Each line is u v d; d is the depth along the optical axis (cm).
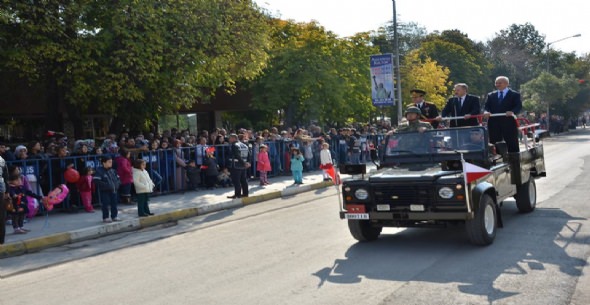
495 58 7938
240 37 1980
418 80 4194
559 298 574
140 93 1709
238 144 1545
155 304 626
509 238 866
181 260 852
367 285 648
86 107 1778
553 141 3944
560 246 801
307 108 2877
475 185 801
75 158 1420
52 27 1544
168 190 1680
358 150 2278
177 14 1745
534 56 8700
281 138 2194
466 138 916
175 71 1777
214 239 1015
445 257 764
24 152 1334
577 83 5622
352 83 3152
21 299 691
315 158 2331
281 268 755
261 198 1579
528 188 1078
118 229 1193
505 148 891
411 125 975
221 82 2242
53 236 1078
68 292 709
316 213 1242
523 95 5503
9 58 1530
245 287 672
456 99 1095
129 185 1496
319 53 2845
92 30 1655
